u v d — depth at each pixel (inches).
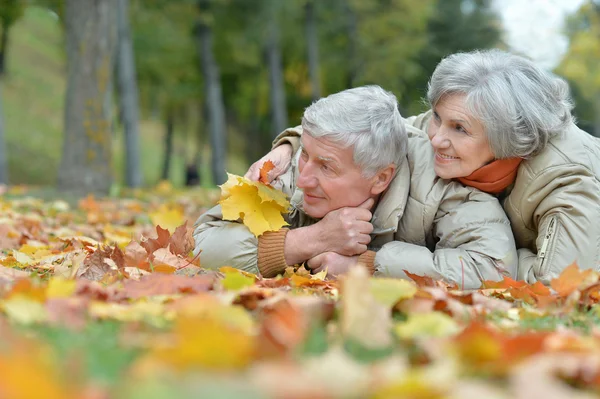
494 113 145.0
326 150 148.7
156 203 468.4
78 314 91.7
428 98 155.3
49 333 82.0
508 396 63.1
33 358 61.9
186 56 1169.4
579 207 150.4
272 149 181.8
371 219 160.4
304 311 91.2
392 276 153.3
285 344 73.9
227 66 1306.6
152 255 153.0
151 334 83.7
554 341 80.4
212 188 793.6
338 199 154.7
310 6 1098.7
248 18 1079.0
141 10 1044.5
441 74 150.3
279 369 61.8
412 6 1135.6
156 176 1899.6
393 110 153.4
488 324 100.0
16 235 218.5
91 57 568.7
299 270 151.5
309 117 150.3
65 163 566.6
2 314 93.3
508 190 163.3
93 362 68.1
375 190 156.6
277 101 1122.7
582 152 153.5
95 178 566.6
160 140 2160.4
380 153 149.3
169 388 55.2
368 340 84.3
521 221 160.1
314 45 1104.8
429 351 75.4
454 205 158.4
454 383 62.7
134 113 888.9
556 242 151.7
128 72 884.0
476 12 1203.2
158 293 115.6
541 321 107.6
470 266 151.9
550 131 150.5
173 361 65.4
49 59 2059.5
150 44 1087.0
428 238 165.3
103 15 571.2
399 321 104.2
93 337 81.6
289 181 168.1
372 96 153.1
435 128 155.3
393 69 1101.7
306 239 157.9
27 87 1828.2
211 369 65.1
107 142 574.9
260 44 1127.0
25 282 97.9
